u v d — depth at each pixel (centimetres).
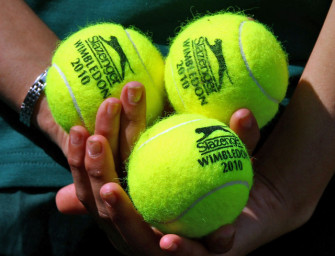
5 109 144
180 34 118
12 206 142
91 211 119
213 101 109
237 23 113
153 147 100
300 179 111
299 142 109
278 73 112
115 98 101
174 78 112
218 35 110
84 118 111
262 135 139
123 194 100
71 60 111
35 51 131
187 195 95
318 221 173
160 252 110
